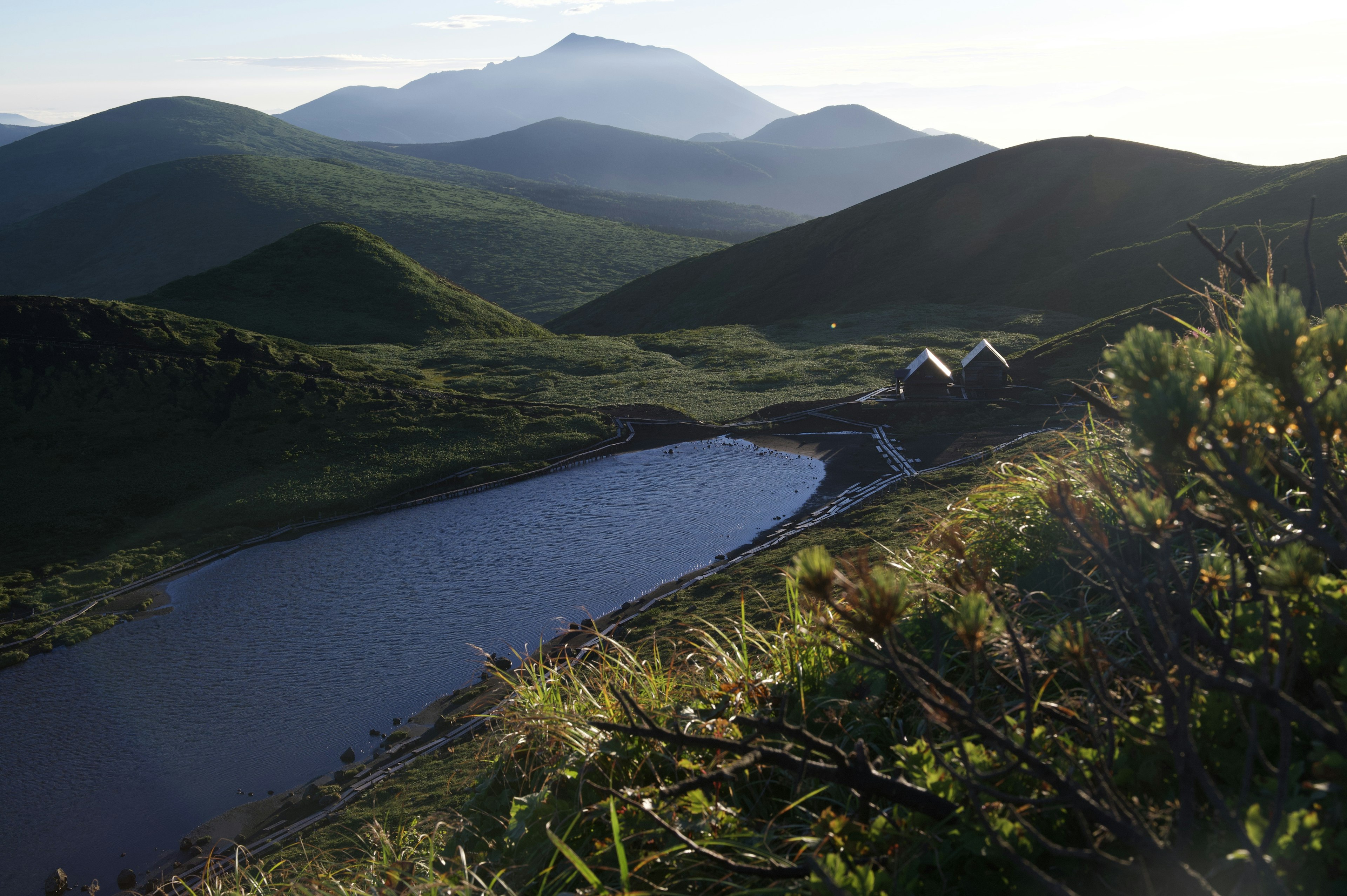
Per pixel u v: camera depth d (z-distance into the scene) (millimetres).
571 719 3871
